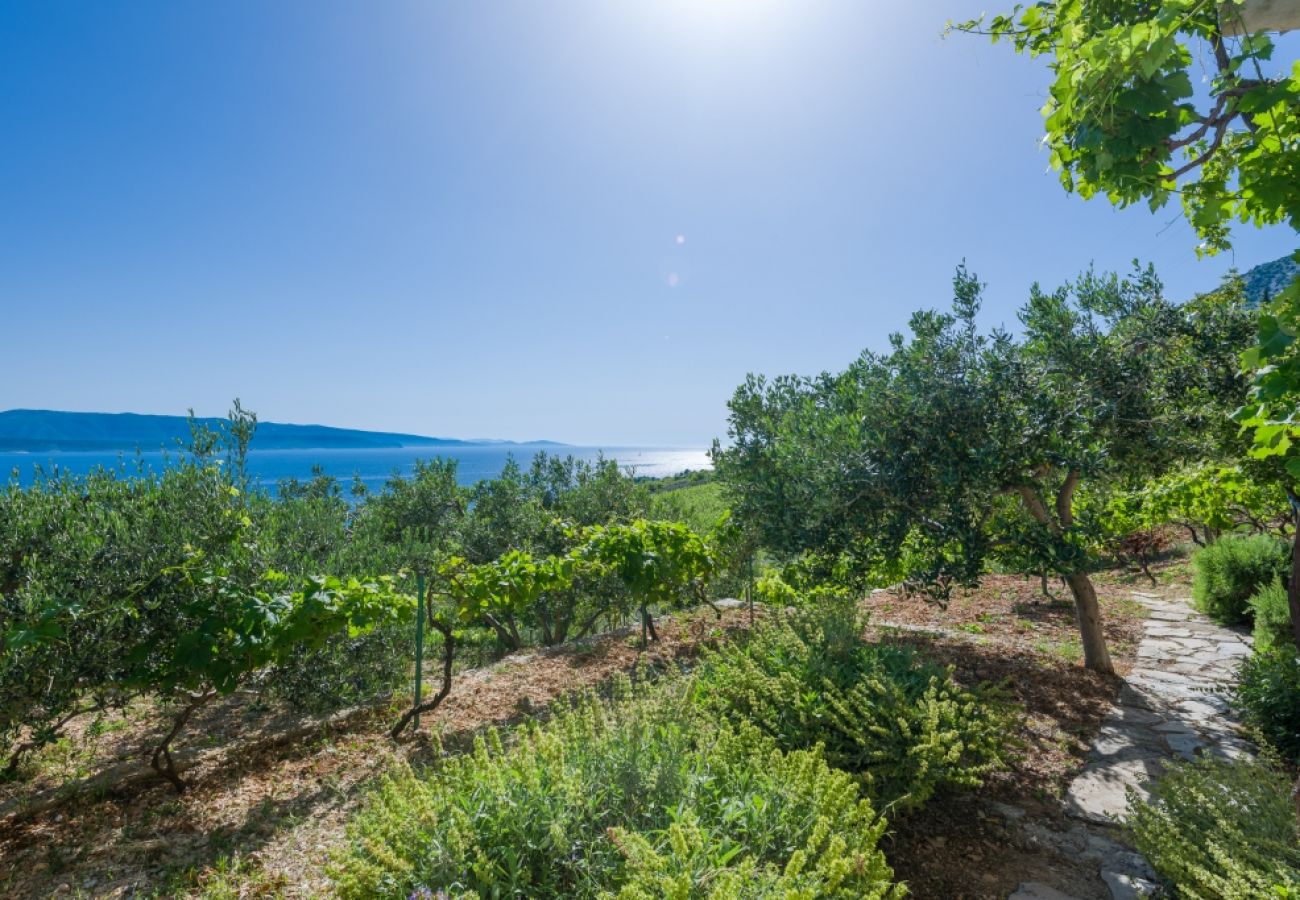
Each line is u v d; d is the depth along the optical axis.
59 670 4.11
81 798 4.24
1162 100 2.30
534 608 9.56
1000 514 6.86
